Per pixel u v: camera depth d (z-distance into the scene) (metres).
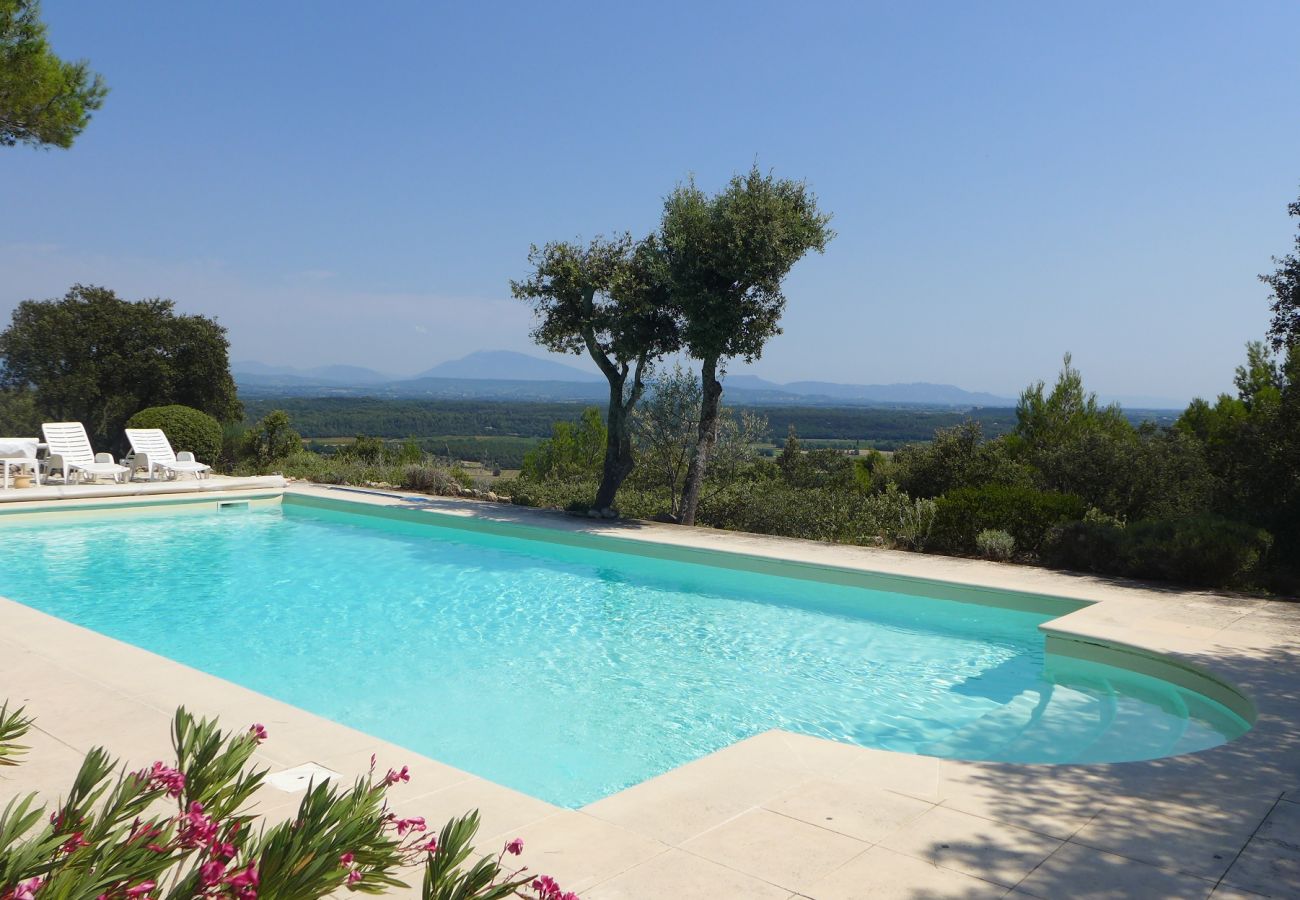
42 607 9.38
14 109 6.52
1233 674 6.05
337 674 7.21
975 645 8.20
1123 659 6.93
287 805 3.71
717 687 7.00
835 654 7.91
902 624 8.94
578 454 22.20
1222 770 4.35
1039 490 13.56
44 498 14.59
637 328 13.20
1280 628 7.35
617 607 9.59
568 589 10.43
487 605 9.67
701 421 13.57
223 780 2.30
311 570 11.39
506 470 22.78
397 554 12.48
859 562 10.48
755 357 13.04
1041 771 4.33
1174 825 3.68
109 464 16.95
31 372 21.95
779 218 12.01
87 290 23.05
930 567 10.20
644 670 7.41
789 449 23.78
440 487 17.56
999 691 6.91
